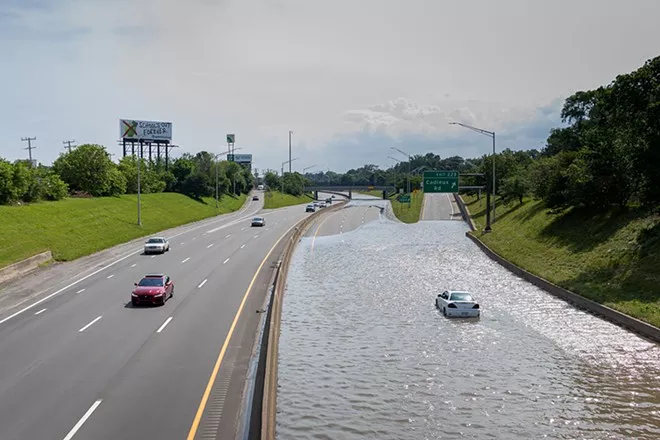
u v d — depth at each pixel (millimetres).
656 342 27203
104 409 17250
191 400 18016
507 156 108125
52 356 22438
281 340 28703
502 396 21188
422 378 23172
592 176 51844
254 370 20891
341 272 49312
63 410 17156
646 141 40250
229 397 18281
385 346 27578
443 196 146750
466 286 42438
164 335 25516
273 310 25672
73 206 73188
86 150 93312
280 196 172625
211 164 133000
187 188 125750
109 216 73375
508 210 85500
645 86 39031
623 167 49781
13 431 15695
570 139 96562
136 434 15578
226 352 23047
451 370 24047
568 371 23625
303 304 36781
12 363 21594
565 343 27438
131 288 36719
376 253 61438
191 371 20719
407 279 45781
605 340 27797
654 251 38656
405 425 18938
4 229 51938
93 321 28047
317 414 19812
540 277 42906
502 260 52938
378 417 19562
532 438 17891
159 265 46938
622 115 41781
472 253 61281
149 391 18734
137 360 21938
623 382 22281
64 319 28484
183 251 56188
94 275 41875
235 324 27609
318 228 89438
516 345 27344
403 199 125938
